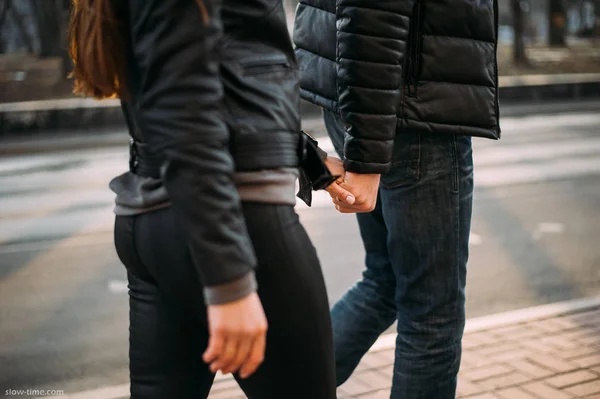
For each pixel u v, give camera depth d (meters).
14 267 7.17
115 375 4.80
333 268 6.89
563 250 7.42
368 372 4.35
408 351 2.87
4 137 16.84
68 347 5.26
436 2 2.58
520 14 28.97
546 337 4.85
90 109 17.67
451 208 2.74
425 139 2.68
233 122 1.75
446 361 2.85
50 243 8.02
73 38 1.95
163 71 1.59
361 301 3.24
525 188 10.45
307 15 2.90
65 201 10.22
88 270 7.04
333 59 2.78
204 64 1.58
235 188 1.72
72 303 6.17
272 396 1.90
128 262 1.95
